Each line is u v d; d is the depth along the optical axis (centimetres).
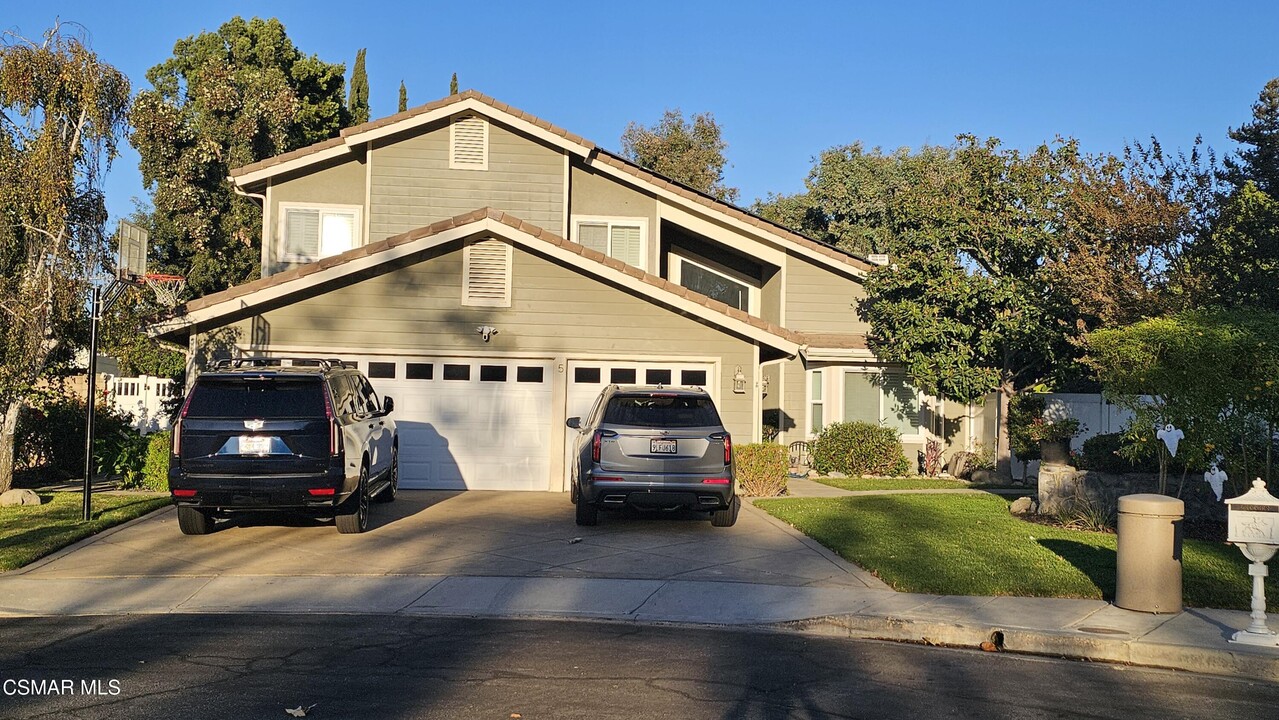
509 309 1742
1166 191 1563
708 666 726
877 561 1077
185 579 1005
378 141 2075
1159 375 1244
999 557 1105
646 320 1761
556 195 2103
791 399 2239
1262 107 2783
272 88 3114
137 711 597
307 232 2103
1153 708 652
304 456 1155
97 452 1688
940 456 2194
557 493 1700
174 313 1627
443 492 1691
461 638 804
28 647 759
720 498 1262
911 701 648
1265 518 784
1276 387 1172
